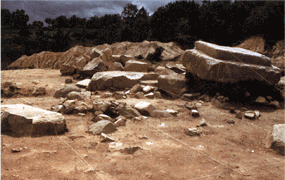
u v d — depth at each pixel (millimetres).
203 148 3816
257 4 27188
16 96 7484
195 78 8320
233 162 3309
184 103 7387
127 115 5582
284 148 3924
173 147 3785
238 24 26641
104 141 3941
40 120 4109
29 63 17141
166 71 10281
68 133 4332
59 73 14062
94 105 5871
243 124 5590
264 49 22859
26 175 2570
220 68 7309
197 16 30719
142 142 3971
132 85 9320
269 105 7328
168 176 2732
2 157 2990
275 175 2990
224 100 7230
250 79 7512
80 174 2684
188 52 8539
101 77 9219
